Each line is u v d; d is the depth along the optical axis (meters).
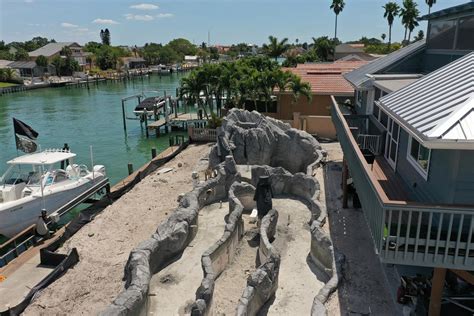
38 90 93.62
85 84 105.31
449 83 11.52
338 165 25.55
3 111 65.19
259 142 26.52
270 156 27.02
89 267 17.17
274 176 21.92
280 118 39.31
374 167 16.30
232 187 20.41
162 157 33.19
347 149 16.03
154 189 26.08
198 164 30.62
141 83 112.38
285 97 38.59
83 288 15.72
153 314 13.22
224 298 13.88
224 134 27.27
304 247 16.45
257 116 29.52
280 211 19.88
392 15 101.62
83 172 27.09
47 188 23.27
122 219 21.89
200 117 48.75
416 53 20.80
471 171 9.57
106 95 84.88
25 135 26.41
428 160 11.52
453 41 17.11
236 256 16.64
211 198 21.83
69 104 72.69
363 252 15.02
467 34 15.93
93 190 26.11
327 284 12.61
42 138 47.09
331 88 37.78
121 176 34.03
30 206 21.83
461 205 9.00
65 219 24.48
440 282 10.23
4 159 38.91
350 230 16.81
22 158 24.41
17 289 15.98
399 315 11.49
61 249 18.95
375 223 10.14
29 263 17.78
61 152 25.89
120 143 44.78
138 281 13.26
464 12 15.84
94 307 14.62
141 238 19.73
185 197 19.95
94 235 20.14
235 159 26.95
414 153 13.22
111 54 136.88
